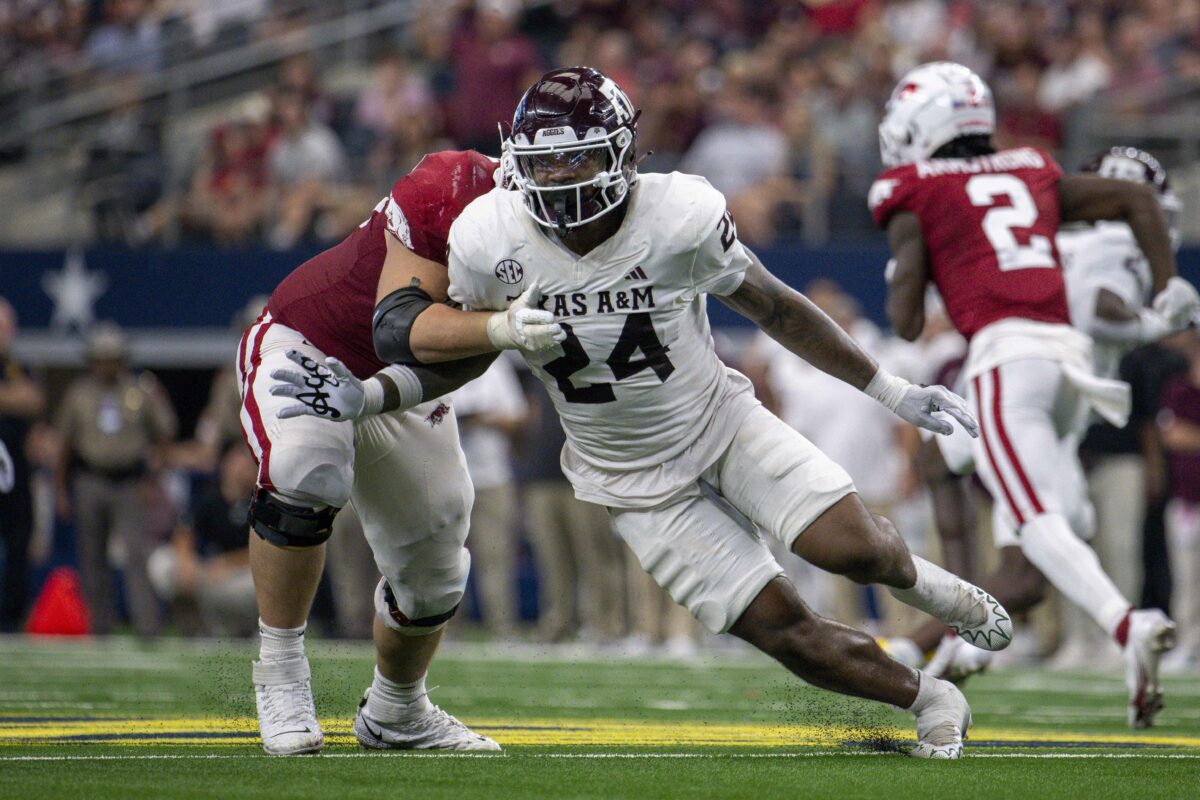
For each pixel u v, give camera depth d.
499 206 12.05
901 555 12.61
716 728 16.47
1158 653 16.78
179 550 35.62
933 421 12.88
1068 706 20.08
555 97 11.48
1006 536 18.44
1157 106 42.06
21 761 12.15
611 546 33.12
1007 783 11.35
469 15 47.06
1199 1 47.38
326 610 35.69
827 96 44.28
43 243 43.03
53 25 53.16
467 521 13.94
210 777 11.28
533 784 11.12
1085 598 17.19
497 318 11.73
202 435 41.78
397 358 12.30
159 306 42.44
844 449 31.00
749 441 12.62
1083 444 29.05
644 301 12.01
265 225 43.28
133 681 22.47
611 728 16.44
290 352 11.73
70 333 42.72
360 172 45.03
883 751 13.54
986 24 46.19
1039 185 18.75
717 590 12.57
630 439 12.61
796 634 12.67
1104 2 48.66
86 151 47.25
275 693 13.40
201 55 52.03
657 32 48.62
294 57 52.25
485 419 33.88
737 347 38.66
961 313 18.41
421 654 14.16
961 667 18.03
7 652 29.62
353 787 10.90
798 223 40.56
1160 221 18.66
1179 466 30.55
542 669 26.61
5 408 34.25
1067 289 19.25
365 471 13.51
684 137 43.69
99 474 34.22
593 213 11.60
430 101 47.16
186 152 48.22
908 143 19.09
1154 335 19.53
